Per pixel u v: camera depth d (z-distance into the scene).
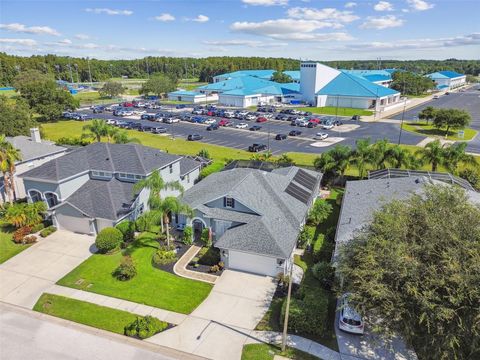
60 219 34.69
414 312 16.61
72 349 20.75
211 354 20.28
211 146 66.69
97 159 38.59
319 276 25.95
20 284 26.70
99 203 33.94
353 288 19.05
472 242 16.48
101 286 26.41
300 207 33.59
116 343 21.16
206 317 23.23
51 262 29.56
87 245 32.22
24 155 42.00
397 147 43.34
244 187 32.31
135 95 155.00
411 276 16.58
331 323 22.47
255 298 25.05
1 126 58.56
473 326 14.91
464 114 73.56
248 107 116.25
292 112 100.62
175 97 135.38
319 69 117.81
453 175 38.78
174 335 21.69
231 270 28.30
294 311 21.83
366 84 118.06
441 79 175.88
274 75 150.00
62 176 35.34
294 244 27.95
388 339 17.86
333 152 44.94
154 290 25.97
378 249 17.84
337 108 109.06
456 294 15.44
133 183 36.88
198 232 33.75
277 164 46.19
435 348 16.92
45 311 23.86
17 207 34.97
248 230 28.36
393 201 20.94
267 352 20.28
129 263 27.23
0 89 179.00
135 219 34.94
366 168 43.34
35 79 131.25
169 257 29.61
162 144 68.00
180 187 32.59
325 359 19.75
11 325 22.66
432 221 18.02
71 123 92.31
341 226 27.31
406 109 111.38
